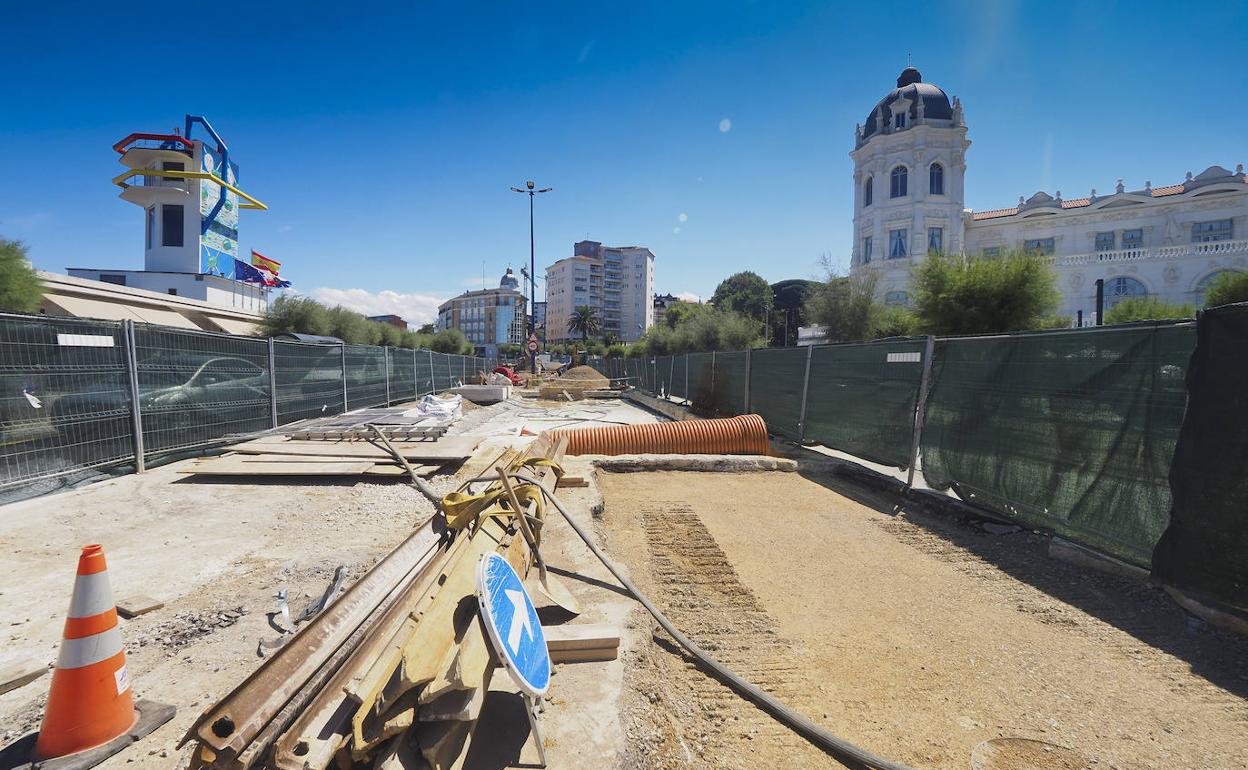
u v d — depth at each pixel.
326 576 4.29
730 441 10.12
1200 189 39.16
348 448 8.36
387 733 1.87
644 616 3.72
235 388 9.45
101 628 2.39
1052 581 4.72
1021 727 2.92
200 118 38.41
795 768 2.61
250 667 3.02
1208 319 4.02
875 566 5.07
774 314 65.00
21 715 2.62
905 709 3.06
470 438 9.84
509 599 2.57
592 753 2.38
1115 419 4.78
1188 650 3.65
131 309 21.89
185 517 5.71
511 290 129.75
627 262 127.25
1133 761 2.68
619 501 7.14
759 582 4.69
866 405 8.47
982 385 6.31
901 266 43.38
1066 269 40.69
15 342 5.88
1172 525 4.23
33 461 6.10
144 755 2.34
